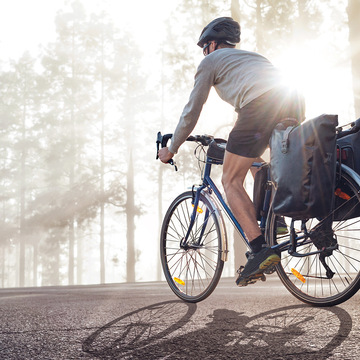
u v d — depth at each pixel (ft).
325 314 6.31
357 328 5.18
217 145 9.05
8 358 4.42
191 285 8.91
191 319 6.32
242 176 7.81
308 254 7.48
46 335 5.45
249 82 7.59
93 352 4.61
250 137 7.50
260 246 7.59
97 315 6.91
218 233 8.57
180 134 8.63
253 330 5.41
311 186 6.48
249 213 7.70
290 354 4.28
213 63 8.16
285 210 6.84
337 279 7.36
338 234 8.14
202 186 9.28
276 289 10.81
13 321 6.51
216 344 4.80
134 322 6.21
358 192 6.75
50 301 9.21
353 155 6.99
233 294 9.70
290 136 6.82
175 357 4.35
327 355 4.17
